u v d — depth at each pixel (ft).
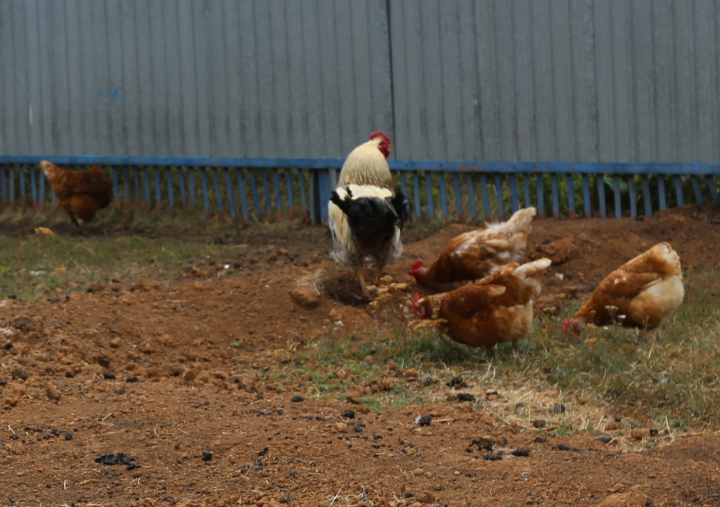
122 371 22.76
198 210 47.32
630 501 13.50
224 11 44.80
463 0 41.22
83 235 43.32
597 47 39.81
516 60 40.93
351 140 43.78
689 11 38.70
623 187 41.60
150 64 46.88
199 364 23.89
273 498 14.03
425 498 13.96
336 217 28.86
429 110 42.47
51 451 15.64
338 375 22.33
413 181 43.09
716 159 39.42
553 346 24.00
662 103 39.47
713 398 19.25
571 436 17.74
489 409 19.36
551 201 42.45
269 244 39.47
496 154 41.81
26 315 25.04
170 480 14.70
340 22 43.04
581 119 40.45
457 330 23.15
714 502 13.60
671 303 23.16
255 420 18.01
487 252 29.01
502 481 14.79
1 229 46.44
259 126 45.14
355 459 15.83
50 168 42.68
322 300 28.99
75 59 48.47
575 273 32.27
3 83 50.44
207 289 29.71
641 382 20.39
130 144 48.03
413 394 20.68
